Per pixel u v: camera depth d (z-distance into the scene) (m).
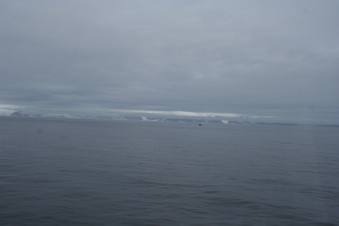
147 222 9.91
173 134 77.12
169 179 16.75
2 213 10.34
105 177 16.80
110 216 10.37
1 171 17.58
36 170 18.20
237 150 35.69
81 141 42.62
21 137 47.00
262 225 9.89
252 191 14.39
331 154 33.00
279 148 40.06
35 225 9.40
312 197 13.45
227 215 10.78
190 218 10.39
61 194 12.88
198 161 24.72
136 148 34.78
